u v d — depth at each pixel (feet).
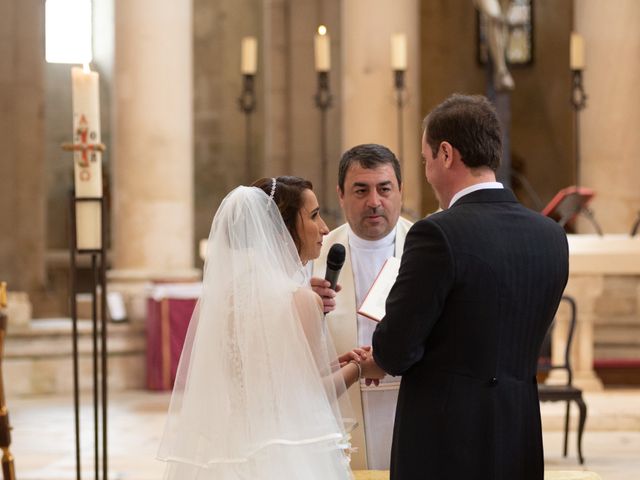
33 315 54.75
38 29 54.29
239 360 13.66
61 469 29.19
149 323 43.55
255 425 13.39
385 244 16.69
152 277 45.32
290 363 13.55
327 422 13.55
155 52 45.62
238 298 13.73
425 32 65.31
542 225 13.12
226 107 65.00
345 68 46.39
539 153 65.98
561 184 65.57
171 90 45.80
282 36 57.47
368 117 45.80
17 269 54.54
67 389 43.21
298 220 14.70
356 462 16.24
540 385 30.09
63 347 43.32
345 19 46.39
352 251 16.76
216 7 64.95
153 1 45.60
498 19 43.73
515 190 65.82
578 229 47.14
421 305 12.42
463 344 12.60
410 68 46.32
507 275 12.62
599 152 46.60
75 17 53.31
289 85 57.47
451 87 65.21
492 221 12.79
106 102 67.41
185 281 44.21
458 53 65.31
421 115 65.31
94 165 19.70
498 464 12.60
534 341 13.12
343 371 14.28
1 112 53.88
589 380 38.06
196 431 13.65
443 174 13.17
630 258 36.94
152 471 28.81
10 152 54.13
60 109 68.54
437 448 12.60
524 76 66.39
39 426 35.91
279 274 13.91
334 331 16.55
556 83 65.77
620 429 34.68
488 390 12.66
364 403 16.28
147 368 43.55
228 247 14.02
